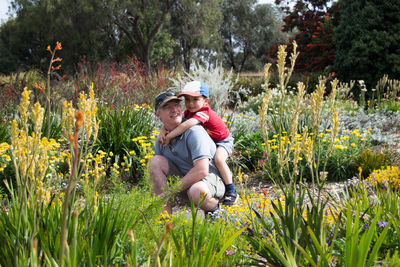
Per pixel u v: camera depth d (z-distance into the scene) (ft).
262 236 7.45
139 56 86.79
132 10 80.12
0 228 5.61
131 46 89.45
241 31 128.77
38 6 81.92
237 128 21.61
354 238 5.29
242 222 8.92
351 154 16.96
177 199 11.01
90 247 5.37
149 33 88.63
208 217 9.20
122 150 17.66
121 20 83.92
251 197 10.21
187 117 11.30
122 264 5.71
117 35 89.66
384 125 25.09
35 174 5.17
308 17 71.77
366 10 40.81
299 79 51.80
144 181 9.11
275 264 6.04
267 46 132.77
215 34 96.94
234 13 128.06
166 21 87.45
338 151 16.30
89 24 79.20
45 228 5.40
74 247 4.26
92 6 76.54
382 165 16.31
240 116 24.35
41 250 5.20
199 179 10.04
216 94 26.68
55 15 80.02
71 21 77.71
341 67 43.42
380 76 41.01
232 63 137.49
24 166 4.89
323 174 6.07
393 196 8.75
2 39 105.60
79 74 32.53
